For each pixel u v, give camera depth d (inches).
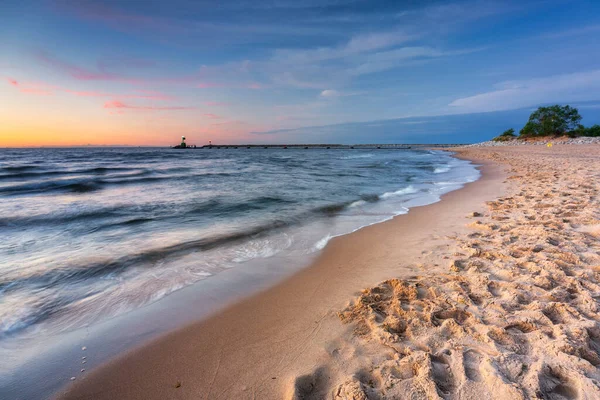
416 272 148.5
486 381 74.9
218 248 199.2
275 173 701.3
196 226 250.2
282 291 139.0
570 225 198.5
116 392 82.9
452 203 322.7
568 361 78.9
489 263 149.3
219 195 391.5
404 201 349.4
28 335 110.2
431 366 80.7
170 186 481.7
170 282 151.3
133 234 228.8
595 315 100.8
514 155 1151.6
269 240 214.8
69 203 343.6
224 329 110.8
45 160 1285.7
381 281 142.2
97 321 118.6
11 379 88.3
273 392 79.7
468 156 1322.6
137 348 101.4
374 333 100.2
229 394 80.1
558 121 2362.2
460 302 113.7
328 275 154.6
